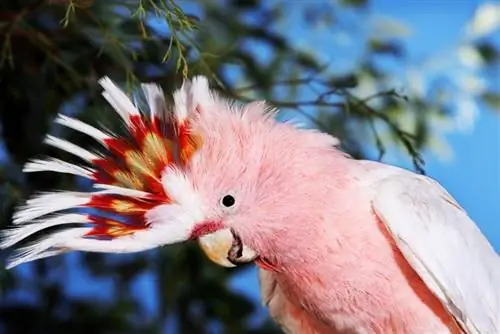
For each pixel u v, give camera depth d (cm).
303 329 133
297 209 127
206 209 126
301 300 130
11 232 126
